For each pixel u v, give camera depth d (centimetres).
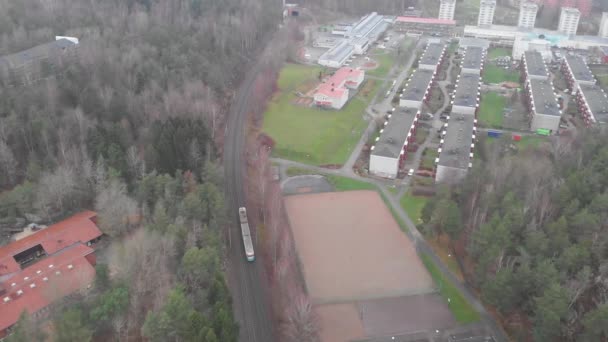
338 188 19538
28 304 12012
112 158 16712
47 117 18438
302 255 15712
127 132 18800
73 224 15138
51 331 10762
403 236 16662
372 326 13038
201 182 17500
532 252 13512
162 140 17250
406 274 14912
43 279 12812
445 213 15125
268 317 13225
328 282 14588
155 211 14625
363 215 17788
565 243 13300
